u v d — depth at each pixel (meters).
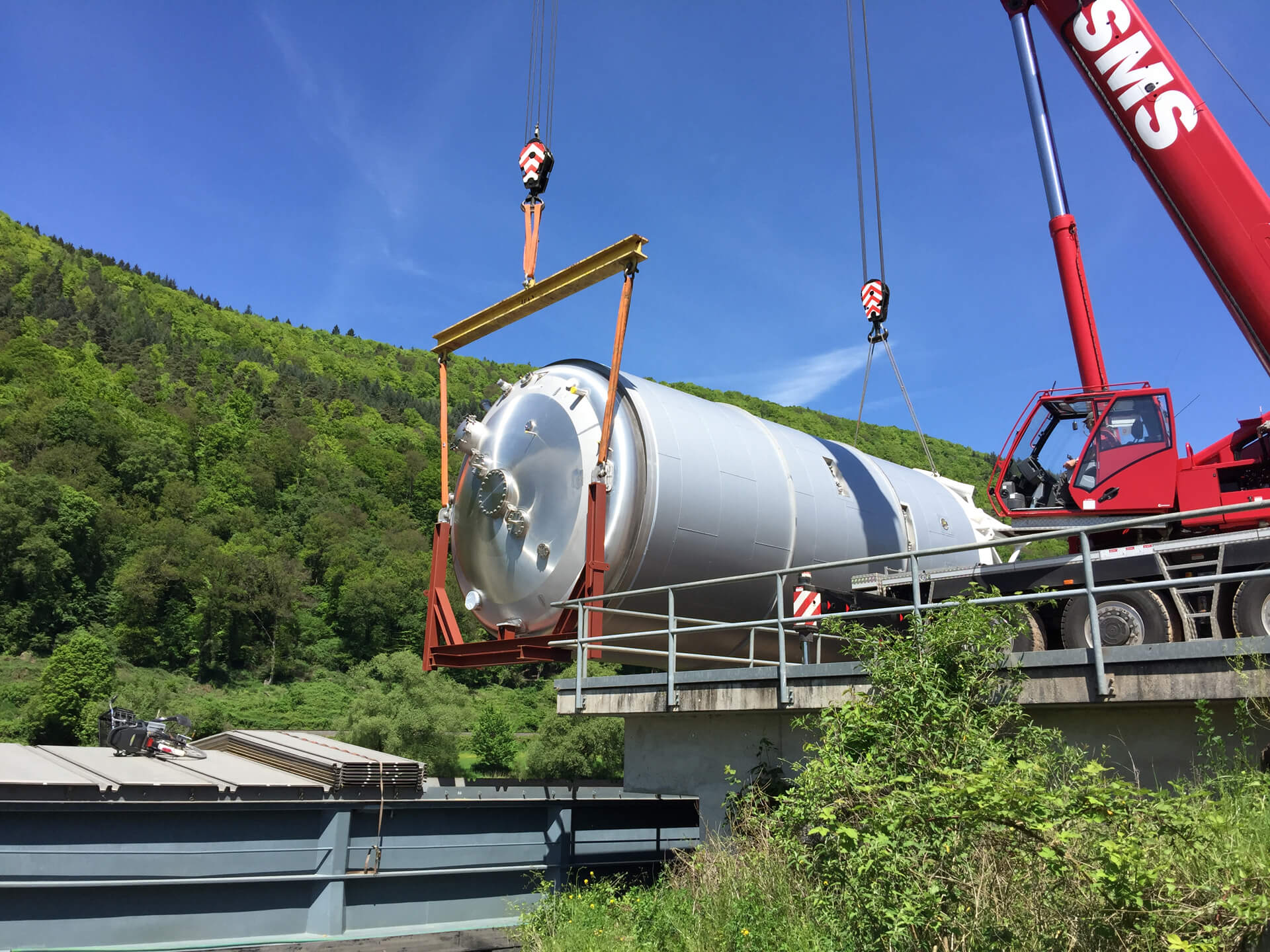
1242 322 9.45
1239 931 4.72
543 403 12.21
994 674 6.99
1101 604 8.39
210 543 99.62
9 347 129.25
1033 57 12.76
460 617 66.50
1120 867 5.03
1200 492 10.29
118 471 109.94
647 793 10.63
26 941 6.23
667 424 11.61
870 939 5.77
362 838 7.96
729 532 11.70
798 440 13.85
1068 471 11.11
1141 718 6.80
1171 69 9.83
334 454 145.12
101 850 6.60
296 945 7.19
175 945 6.83
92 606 87.38
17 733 61.62
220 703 74.94
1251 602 7.61
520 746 55.81
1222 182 9.48
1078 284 12.33
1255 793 5.57
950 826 5.88
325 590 104.56
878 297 15.41
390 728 50.38
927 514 15.13
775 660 13.41
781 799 7.25
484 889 8.80
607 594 10.52
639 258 11.09
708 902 7.21
